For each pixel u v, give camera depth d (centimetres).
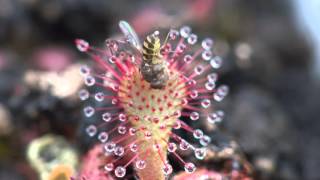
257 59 10
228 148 6
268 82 11
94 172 6
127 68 5
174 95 5
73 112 8
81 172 6
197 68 5
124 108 5
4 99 10
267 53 11
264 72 11
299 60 13
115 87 5
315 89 12
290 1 14
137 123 5
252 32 13
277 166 8
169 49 5
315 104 11
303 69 13
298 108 11
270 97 10
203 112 6
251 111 9
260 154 7
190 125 6
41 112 8
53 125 8
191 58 5
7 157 9
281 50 13
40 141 7
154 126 5
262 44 12
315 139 11
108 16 12
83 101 7
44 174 7
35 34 12
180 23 10
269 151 8
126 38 5
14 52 12
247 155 7
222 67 9
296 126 11
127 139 5
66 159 7
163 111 5
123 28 5
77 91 8
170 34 5
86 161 6
